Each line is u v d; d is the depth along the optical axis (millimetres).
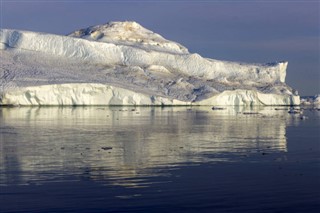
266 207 25234
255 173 33906
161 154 43062
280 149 47500
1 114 104812
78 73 185000
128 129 70125
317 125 83562
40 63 190250
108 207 25000
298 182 30953
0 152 43469
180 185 29828
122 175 32750
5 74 162250
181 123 85500
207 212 24328
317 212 24469
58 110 127250
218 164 37719
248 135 62812
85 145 49250
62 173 33375
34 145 48844
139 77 198750
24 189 28547
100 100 163000
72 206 25141
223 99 190250
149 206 25234
